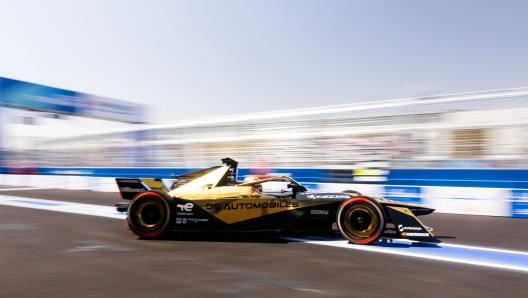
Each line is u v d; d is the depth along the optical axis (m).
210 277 3.66
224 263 4.16
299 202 5.39
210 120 13.67
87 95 24.61
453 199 9.06
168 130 14.62
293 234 5.82
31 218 7.52
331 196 5.46
